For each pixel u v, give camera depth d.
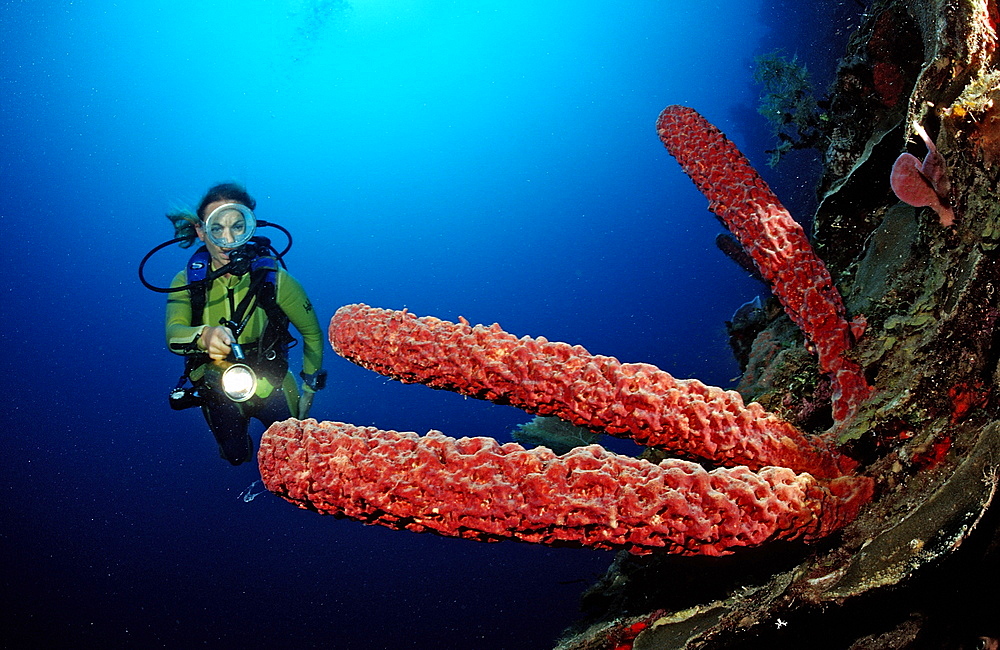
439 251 30.58
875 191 3.05
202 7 25.27
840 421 1.77
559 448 4.04
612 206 28.14
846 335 1.89
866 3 4.70
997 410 1.47
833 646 1.47
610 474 1.21
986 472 1.25
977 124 1.60
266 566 10.48
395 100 29.11
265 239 4.22
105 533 12.38
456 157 30.22
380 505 1.22
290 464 1.31
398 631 8.41
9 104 26.14
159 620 9.81
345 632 8.73
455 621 8.20
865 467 1.64
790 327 3.56
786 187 8.76
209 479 14.30
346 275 31.36
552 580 8.35
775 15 15.16
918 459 1.55
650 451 2.80
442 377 1.54
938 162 1.75
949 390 1.56
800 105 4.93
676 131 2.35
